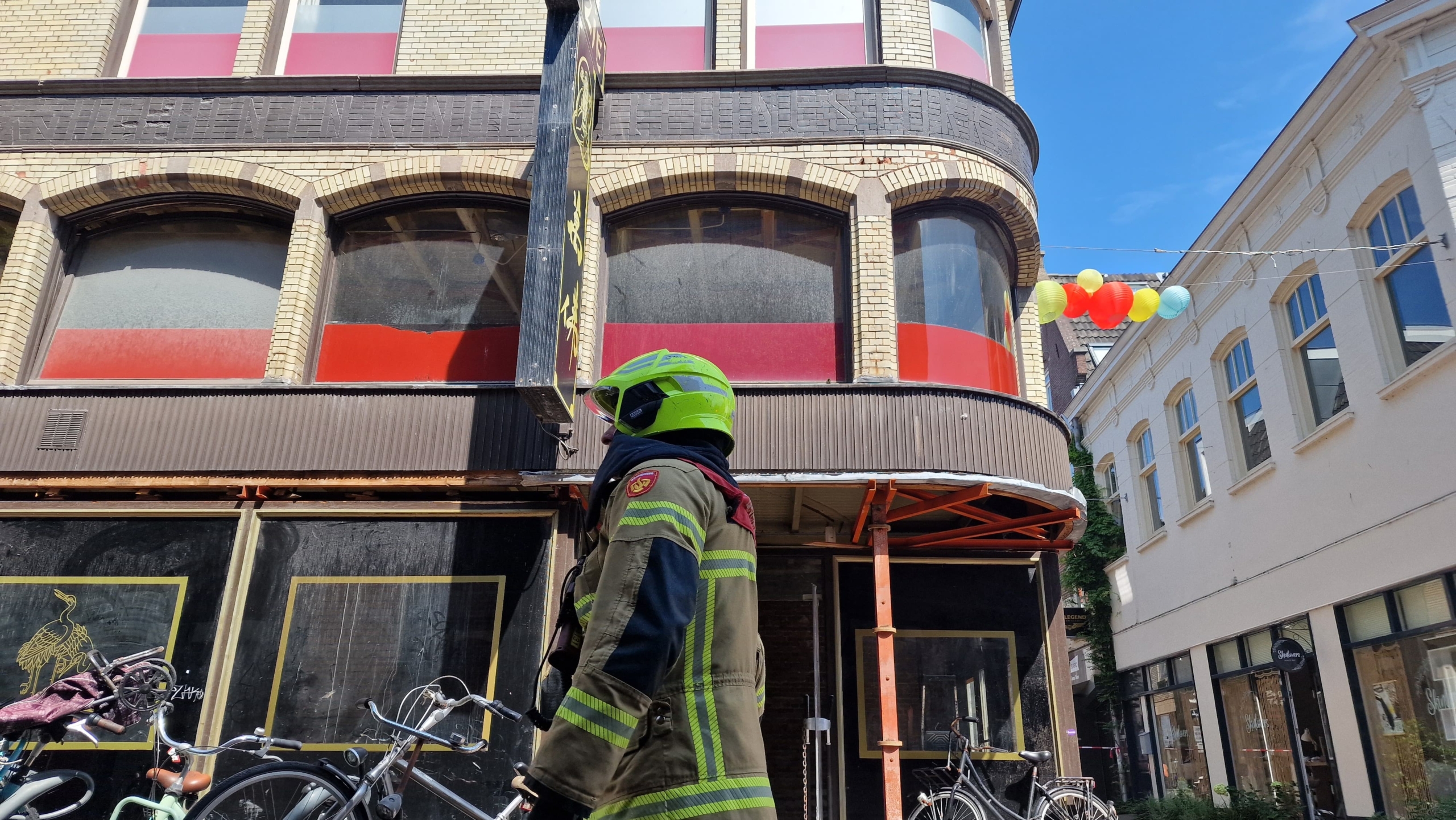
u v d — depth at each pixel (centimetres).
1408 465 886
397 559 723
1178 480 1408
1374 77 925
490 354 793
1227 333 1258
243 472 728
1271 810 1055
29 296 797
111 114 840
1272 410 1143
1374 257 955
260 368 800
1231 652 1252
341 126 829
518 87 836
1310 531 1055
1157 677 1505
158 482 727
